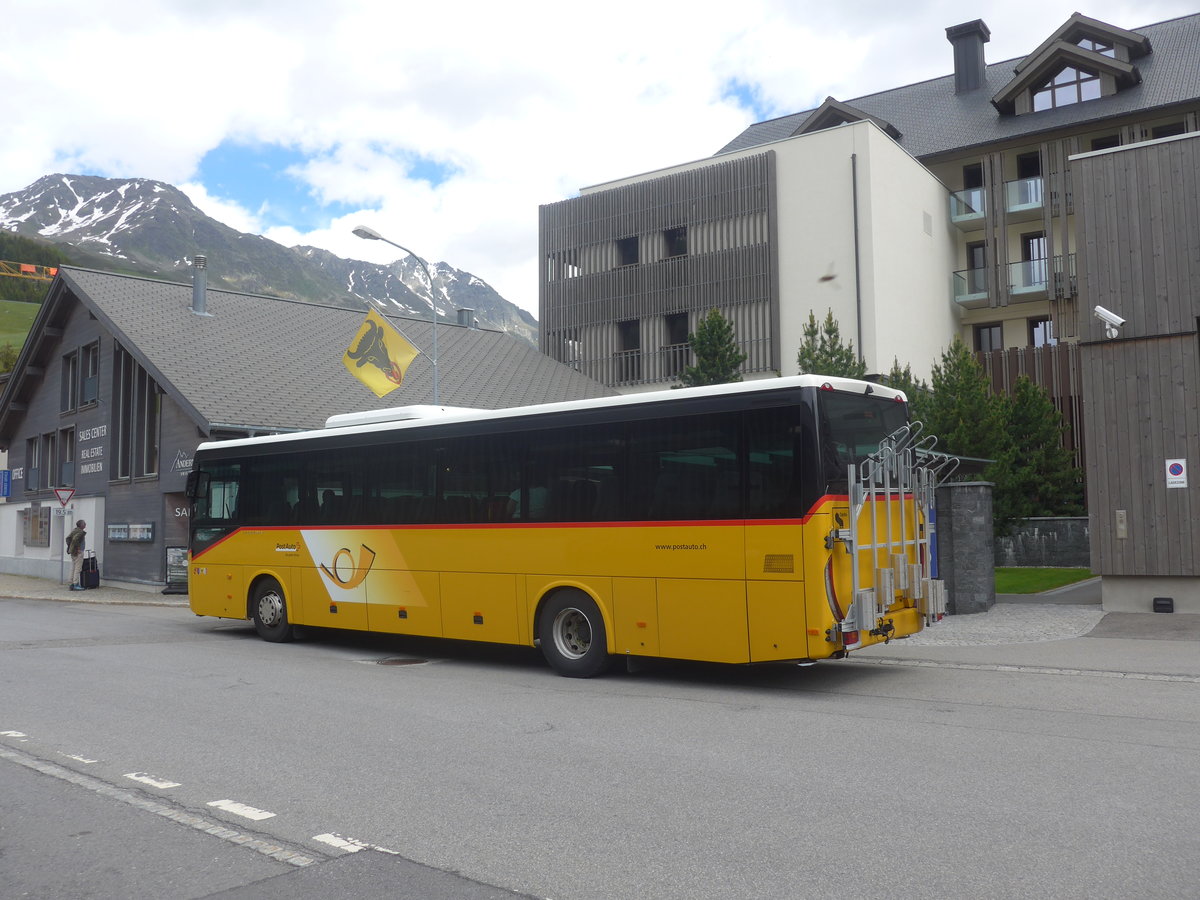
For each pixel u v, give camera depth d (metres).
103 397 29.86
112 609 22.19
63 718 9.19
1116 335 15.48
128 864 5.23
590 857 5.17
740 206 35.28
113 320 26.11
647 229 37.53
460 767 7.18
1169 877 4.75
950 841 5.33
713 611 10.41
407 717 9.14
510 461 12.34
